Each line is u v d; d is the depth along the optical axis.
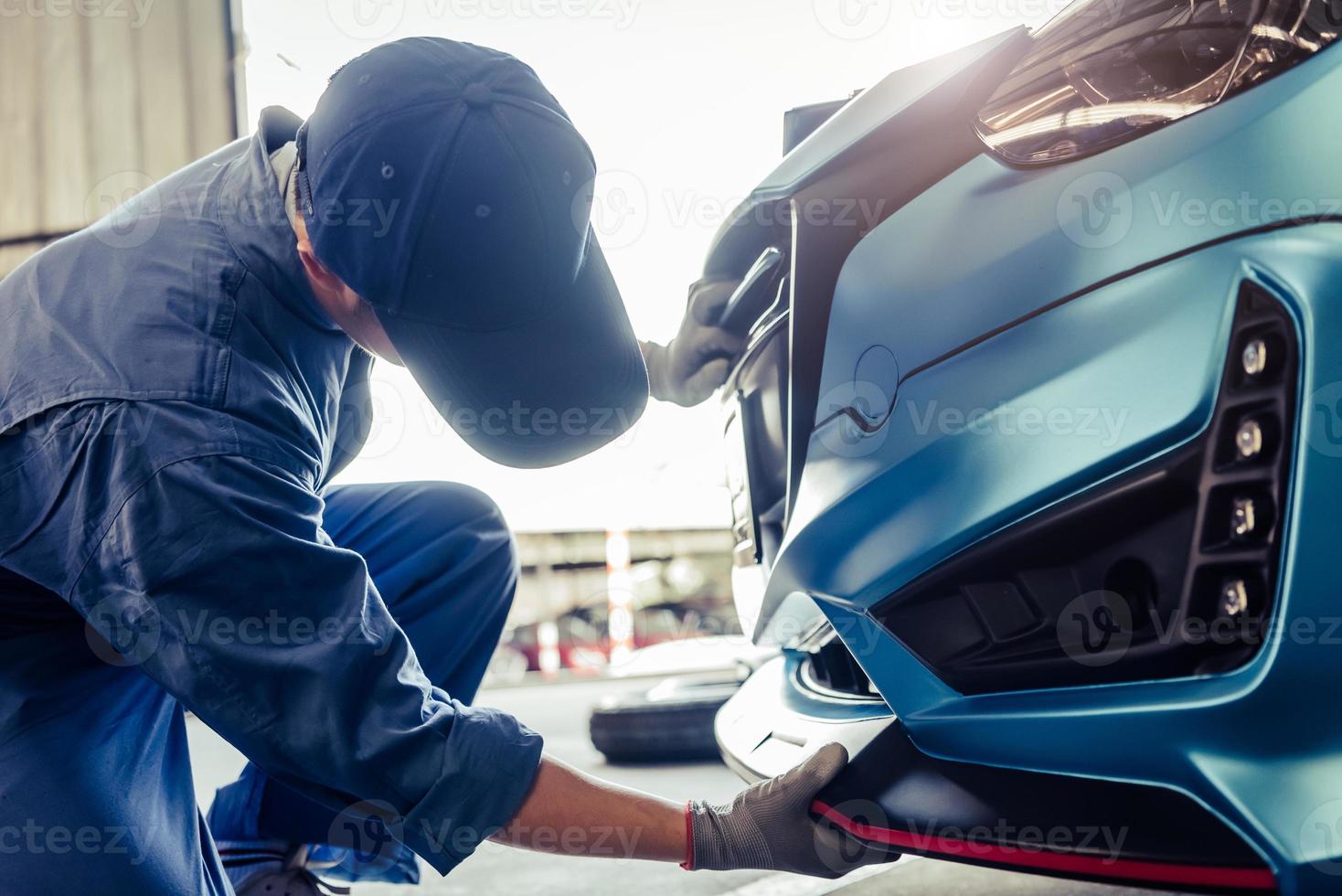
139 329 0.77
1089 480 0.76
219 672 0.73
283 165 0.83
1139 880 0.73
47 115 4.15
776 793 0.86
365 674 0.74
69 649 0.83
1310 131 0.70
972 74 0.89
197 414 0.74
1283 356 0.69
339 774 0.74
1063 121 0.81
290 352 0.82
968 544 0.83
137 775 0.84
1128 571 0.77
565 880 1.37
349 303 0.78
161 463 0.72
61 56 4.16
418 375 0.74
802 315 0.99
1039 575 0.81
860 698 1.07
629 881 1.34
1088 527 0.77
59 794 0.78
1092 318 0.76
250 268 0.80
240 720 0.74
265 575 0.73
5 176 4.16
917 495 0.87
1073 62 0.83
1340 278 0.68
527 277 0.69
